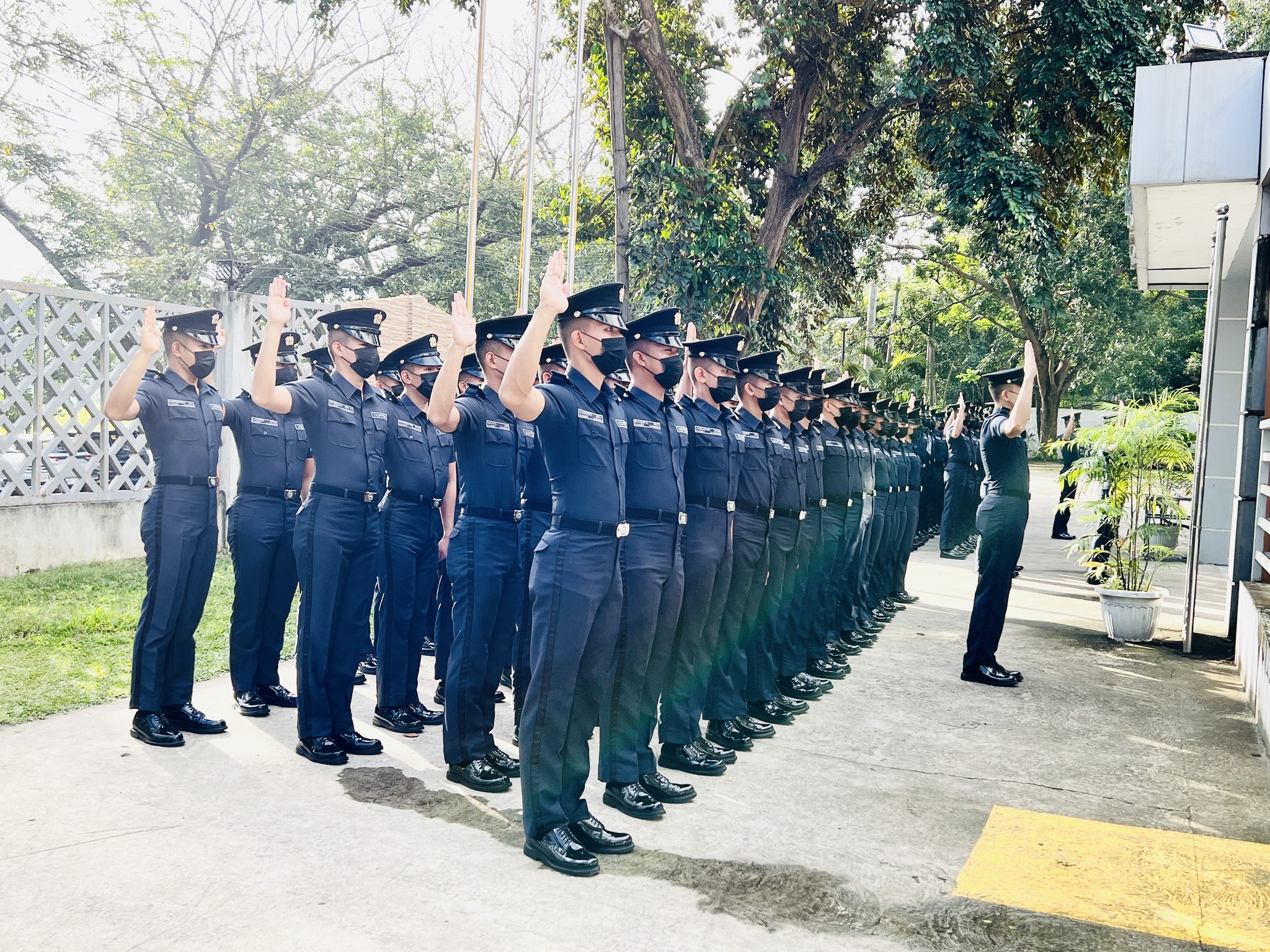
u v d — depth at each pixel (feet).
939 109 44.34
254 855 10.89
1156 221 28.60
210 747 14.76
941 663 22.29
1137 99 24.18
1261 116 23.07
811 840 12.01
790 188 47.14
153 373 15.46
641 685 13.00
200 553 15.33
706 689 15.74
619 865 11.12
